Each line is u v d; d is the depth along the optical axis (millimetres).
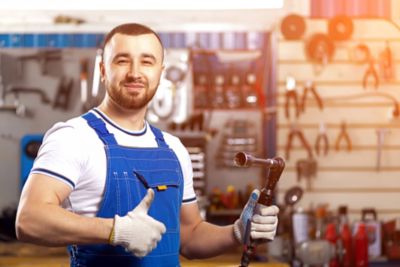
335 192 6176
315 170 6094
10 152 6895
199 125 6699
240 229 2664
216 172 6930
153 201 2531
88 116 2566
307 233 5715
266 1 6277
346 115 6184
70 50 6836
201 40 6816
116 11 6348
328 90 6168
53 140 2439
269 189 2609
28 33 6812
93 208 2463
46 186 2342
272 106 6410
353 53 6156
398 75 6176
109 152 2490
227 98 6805
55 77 6887
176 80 6762
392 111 6156
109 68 2539
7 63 6840
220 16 6332
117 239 2238
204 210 6309
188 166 2830
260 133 6910
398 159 6199
